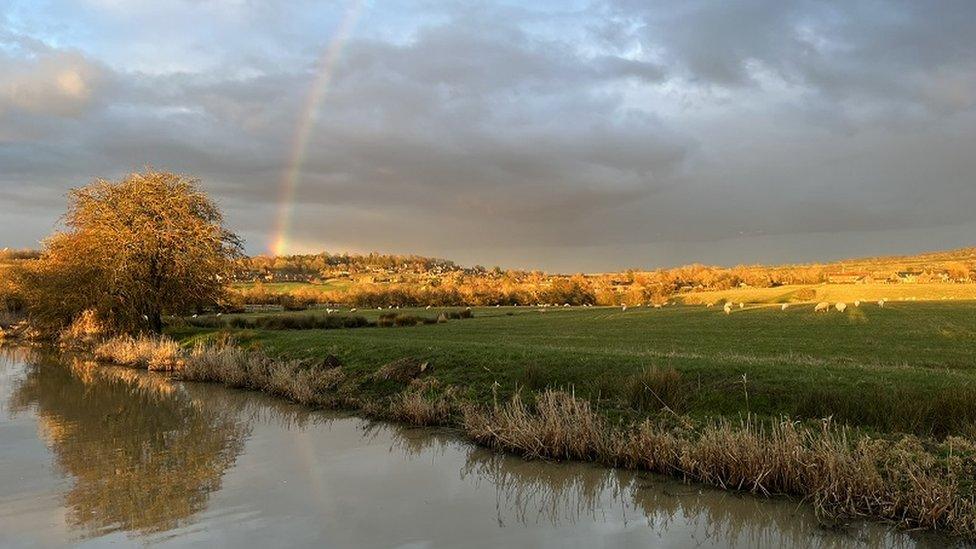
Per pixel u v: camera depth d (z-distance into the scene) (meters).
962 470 11.66
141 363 36.00
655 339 40.00
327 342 33.38
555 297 114.56
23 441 17.94
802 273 158.00
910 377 17.30
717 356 23.78
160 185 45.75
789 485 12.32
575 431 15.44
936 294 92.44
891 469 11.97
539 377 20.59
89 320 49.75
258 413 22.03
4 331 61.38
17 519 11.47
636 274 169.88
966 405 14.28
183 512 11.83
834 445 12.50
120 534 10.71
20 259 85.44
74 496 12.83
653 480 13.62
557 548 10.14
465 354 24.95
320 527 11.02
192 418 21.25
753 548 10.16
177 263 43.94
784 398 16.47
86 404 24.09
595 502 12.46
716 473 13.16
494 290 116.50
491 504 12.37
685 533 10.84
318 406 22.91
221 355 31.06
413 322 63.00
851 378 17.25
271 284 140.62
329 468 14.95
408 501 12.53
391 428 19.30
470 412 18.48
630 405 17.53
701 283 155.25
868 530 10.68
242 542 10.34
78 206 45.06
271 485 13.54
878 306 68.25
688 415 16.31
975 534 10.00
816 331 43.75
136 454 16.39
